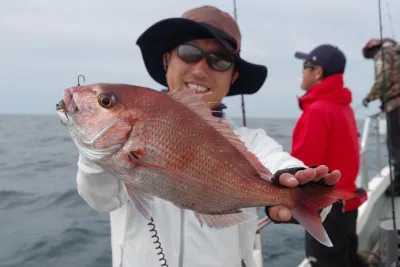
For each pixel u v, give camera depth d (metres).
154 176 1.66
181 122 1.70
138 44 2.93
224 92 2.79
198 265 2.33
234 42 2.77
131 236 2.41
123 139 1.64
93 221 6.25
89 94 1.67
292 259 4.94
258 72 3.09
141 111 1.66
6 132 32.25
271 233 5.95
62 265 4.68
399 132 6.16
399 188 6.59
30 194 7.95
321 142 4.05
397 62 5.98
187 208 1.74
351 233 4.20
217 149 1.75
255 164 1.83
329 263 4.00
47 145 19.33
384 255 3.68
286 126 58.81
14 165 12.14
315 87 4.27
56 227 5.92
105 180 2.11
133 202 1.69
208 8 2.80
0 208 6.95
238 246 2.53
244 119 3.60
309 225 1.74
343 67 4.36
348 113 4.26
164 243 2.35
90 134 1.66
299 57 5.00
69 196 7.75
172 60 2.78
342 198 1.74
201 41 2.66
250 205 1.79
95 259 4.82
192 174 1.70
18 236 5.55
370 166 11.70
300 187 1.79
